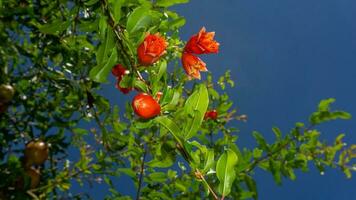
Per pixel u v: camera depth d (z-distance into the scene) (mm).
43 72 1850
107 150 1764
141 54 1042
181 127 1044
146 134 1460
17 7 1478
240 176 1550
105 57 1029
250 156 1531
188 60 1087
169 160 1163
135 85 1065
